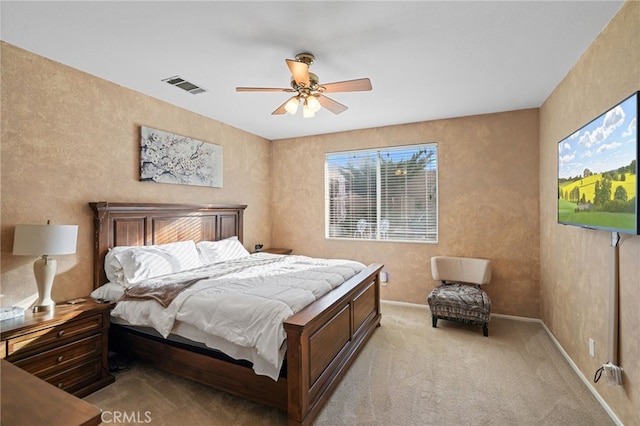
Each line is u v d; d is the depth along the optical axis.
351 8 1.86
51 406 0.92
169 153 3.43
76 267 2.65
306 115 2.59
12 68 2.24
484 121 3.88
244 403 2.10
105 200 2.86
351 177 4.72
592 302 2.23
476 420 1.93
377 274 3.48
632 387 1.73
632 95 1.57
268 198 5.19
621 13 1.83
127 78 2.84
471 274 3.73
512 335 3.25
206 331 2.05
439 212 4.12
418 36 2.16
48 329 2.03
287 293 2.21
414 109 3.71
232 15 1.92
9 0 1.74
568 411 2.02
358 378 2.41
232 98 3.35
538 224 3.64
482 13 1.91
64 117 2.55
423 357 2.76
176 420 1.93
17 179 2.27
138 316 2.36
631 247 1.74
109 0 1.76
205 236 3.91
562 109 2.84
